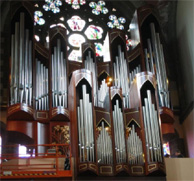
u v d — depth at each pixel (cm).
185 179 1953
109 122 1972
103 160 1873
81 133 1880
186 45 2655
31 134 2147
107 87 2377
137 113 2009
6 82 2553
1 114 2464
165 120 2353
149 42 2545
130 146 1938
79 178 1827
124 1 2966
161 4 2836
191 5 2534
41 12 2878
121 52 2547
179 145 2577
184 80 2697
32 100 2189
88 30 2905
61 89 2238
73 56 2786
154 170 1880
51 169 1841
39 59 2370
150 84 2072
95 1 2983
